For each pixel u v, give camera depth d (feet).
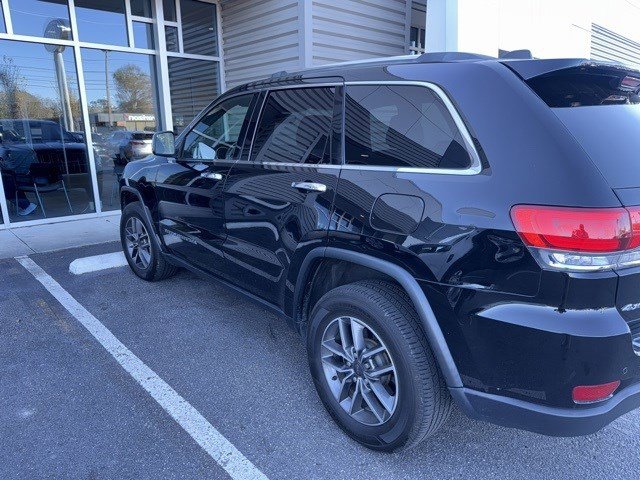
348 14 23.61
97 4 23.65
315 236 8.33
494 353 6.26
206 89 27.68
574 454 7.96
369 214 7.48
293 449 8.01
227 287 11.55
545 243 5.79
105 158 25.26
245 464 7.66
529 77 6.64
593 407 6.01
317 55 22.75
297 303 9.08
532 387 6.11
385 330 7.17
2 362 10.67
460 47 20.66
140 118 26.12
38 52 22.44
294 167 9.15
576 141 6.07
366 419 7.94
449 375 6.73
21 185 23.02
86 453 7.86
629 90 7.29
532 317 5.90
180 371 10.36
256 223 9.94
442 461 7.77
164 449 7.97
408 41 26.86
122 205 16.11
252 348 11.39
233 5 26.17
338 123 8.52
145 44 25.53
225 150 11.28
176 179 12.75
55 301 14.14
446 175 6.76
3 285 15.47
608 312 5.82
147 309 13.57
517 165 6.17
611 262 5.74
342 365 8.39
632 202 5.85
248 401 9.31
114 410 8.98
